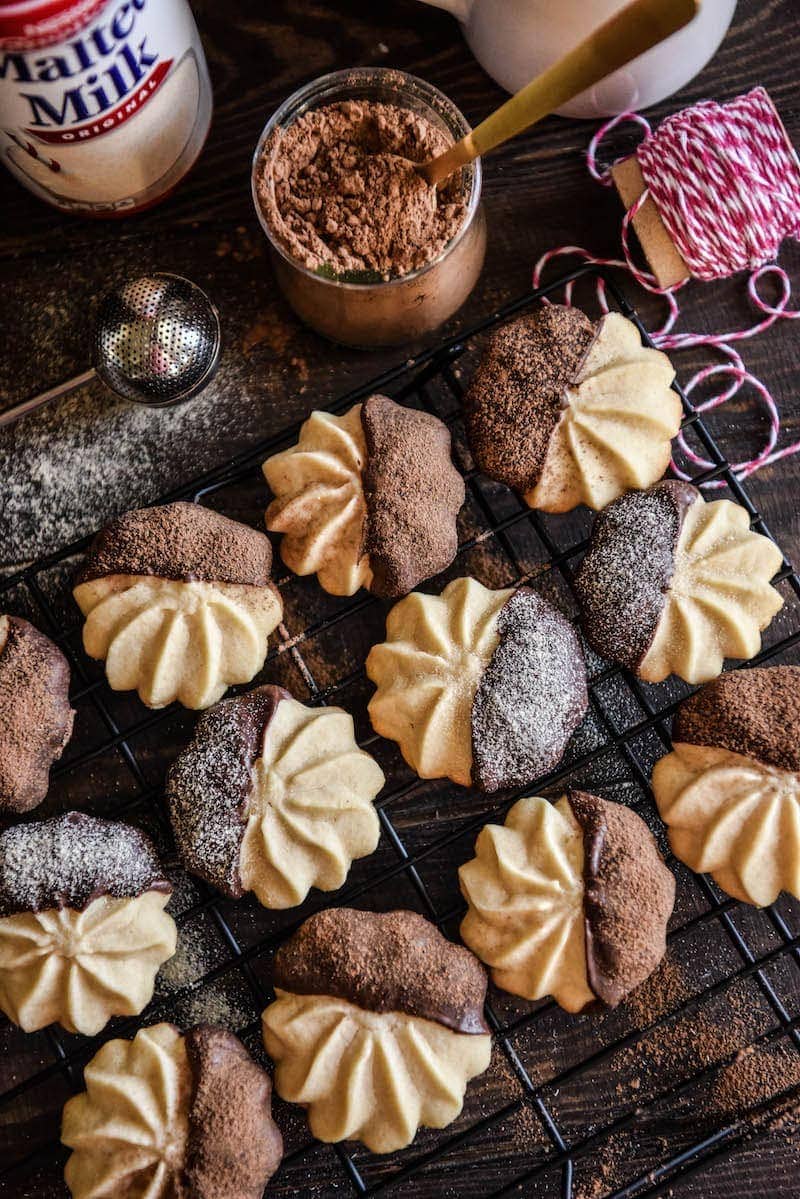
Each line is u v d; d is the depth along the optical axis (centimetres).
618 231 49
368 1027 43
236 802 43
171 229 49
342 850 44
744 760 44
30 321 49
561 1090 47
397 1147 43
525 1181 44
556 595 48
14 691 44
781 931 45
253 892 46
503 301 49
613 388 45
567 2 43
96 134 43
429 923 44
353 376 49
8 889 43
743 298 49
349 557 45
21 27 38
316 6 49
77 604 47
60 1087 46
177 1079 43
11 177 49
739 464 48
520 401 45
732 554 45
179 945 47
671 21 35
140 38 41
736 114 45
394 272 44
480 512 48
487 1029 44
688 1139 47
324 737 44
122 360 46
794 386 49
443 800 48
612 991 43
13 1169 46
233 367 49
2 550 48
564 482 46
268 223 44
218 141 49
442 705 44
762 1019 47
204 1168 42
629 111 48
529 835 44
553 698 44
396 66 49
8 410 47
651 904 43
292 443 48
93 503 48
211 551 44
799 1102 47
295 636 48
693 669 45
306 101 44
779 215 45
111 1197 42
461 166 43
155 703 45
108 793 47
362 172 44
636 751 48
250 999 47
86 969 43
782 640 48
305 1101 43
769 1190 47
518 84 48
